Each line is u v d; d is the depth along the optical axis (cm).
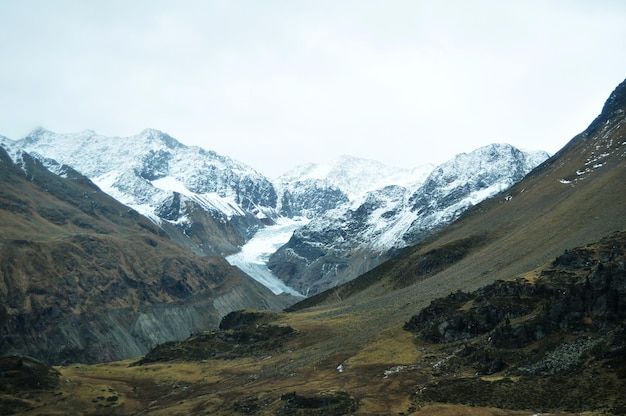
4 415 15362
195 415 14400
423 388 12738
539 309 14325
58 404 16275
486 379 12144
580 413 9688
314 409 12912
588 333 12338
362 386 13888
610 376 10569
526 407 10650
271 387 15450
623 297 12331
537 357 12388
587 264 15438
